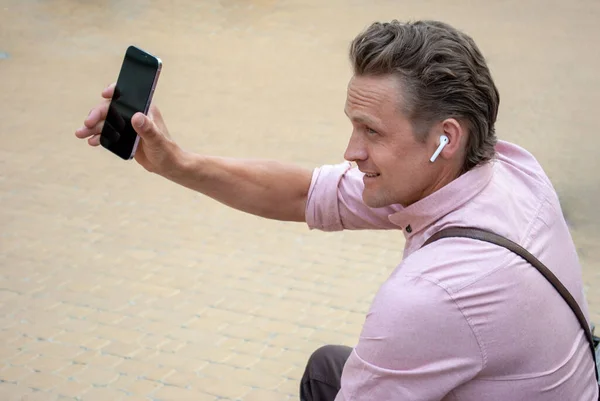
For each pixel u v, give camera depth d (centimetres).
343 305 478
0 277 493
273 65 885
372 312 186
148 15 1020
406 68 181
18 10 1012
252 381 411
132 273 504
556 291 191
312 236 552
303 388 258
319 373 252
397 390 184
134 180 623
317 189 238
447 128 184
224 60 895
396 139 186
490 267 181
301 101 792
